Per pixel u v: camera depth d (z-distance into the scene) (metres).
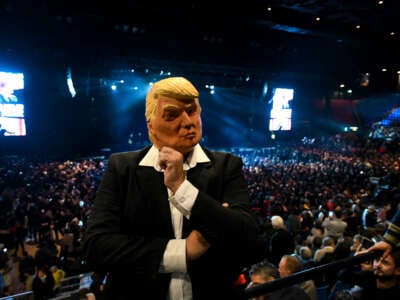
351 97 45.41
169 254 0.95
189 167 1.10
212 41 29.27
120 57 27.11
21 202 15.39
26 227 14.25
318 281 3.01
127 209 1.06
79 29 25.23
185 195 0.94
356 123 45.34
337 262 1.44
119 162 1.12
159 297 1.02
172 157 0.94
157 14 24.92
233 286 1.09
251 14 25.62
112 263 0.97
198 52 29.19
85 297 4.65
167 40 27.66
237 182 1.16
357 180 21.61
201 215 0.92
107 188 1.11
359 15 27.83
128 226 1.06
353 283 2.09
